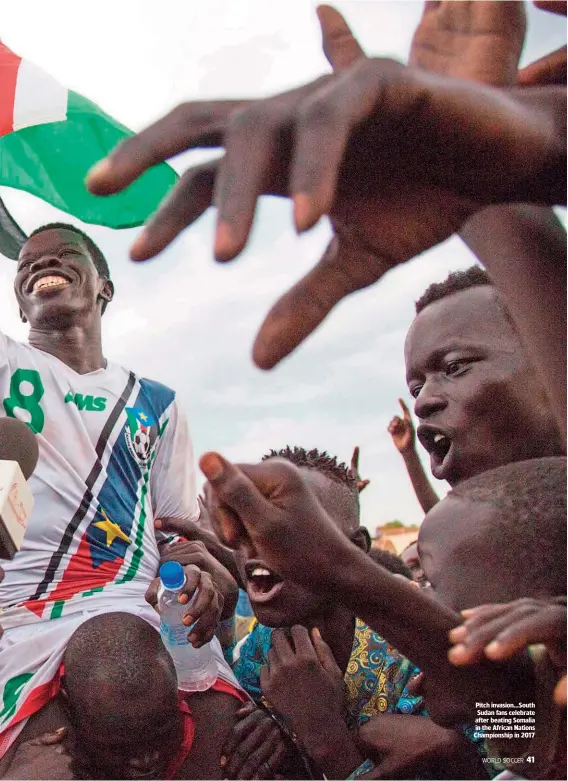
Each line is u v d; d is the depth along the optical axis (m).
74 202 3.38
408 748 2.07
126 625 2.21
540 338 1.28
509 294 1.28
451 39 1.09
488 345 2.24
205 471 1.11
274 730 2.27
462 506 1.54
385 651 2.28
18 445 1.89
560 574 1.43
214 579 2.55
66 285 2.95
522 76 1.51
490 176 0.92
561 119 0.88
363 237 1.03
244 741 2.26
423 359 2.32
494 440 2.21
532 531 1.45
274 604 2.26
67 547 2.56
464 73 1.07
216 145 0.78
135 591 2.57
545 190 0.94
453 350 2.26
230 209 0.69
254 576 2.32
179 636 2.36
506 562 1.45
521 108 0.85
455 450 2.24
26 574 2.50
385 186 0.98
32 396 2.72
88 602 2.47
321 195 0.66
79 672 2.11
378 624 1.31
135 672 2.10
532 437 2.17
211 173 0.88
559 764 1.48
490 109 0.81
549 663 1.45
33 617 2.43
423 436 2.34
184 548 2.63
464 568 1.48
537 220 1.26
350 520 2.47
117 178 0.74
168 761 2.18
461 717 1.49
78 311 2.96
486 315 2.28
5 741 2.12
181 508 2.92
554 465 1.54
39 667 2.27
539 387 2.16
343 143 0.69
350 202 1.01
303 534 1.17
